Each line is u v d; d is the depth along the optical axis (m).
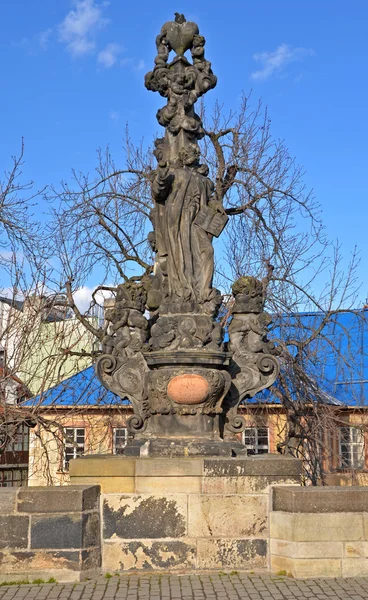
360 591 8.36
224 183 20.56
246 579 9.01
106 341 11.21
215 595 8.23
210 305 11.11
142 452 10.30
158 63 12.25
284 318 19.67
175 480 9.62
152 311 11.51
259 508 9.64
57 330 22.39
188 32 12.28
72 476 9.65
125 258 21.06
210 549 9.49
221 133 20.83
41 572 8.93
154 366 10.74
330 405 19.72
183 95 12.04
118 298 11.40
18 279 19.20
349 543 9.10
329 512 9.14
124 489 9.59
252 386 11.24
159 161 12.01
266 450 24.38
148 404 10.86
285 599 8.05
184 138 11.95
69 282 19.14
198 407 10.51
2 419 18.38
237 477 9.70
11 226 18.88
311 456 19.36
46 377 18.73
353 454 20.92
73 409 19.08
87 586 8.70
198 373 10.44
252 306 11.44
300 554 9.04
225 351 10.87
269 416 21.80
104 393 19.48
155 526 9.52
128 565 9.41
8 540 8.97
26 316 20.25
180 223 11.38
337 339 21.95
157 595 8.25
